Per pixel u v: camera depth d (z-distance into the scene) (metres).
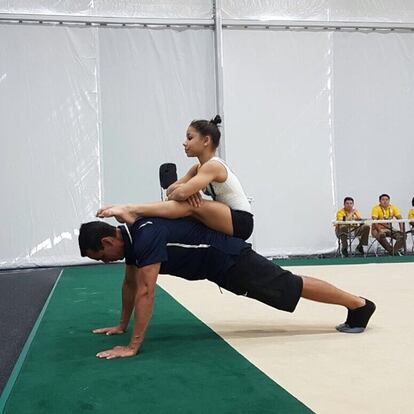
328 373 2.56
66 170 8.48
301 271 6.55
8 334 3.76
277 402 2.18
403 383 2.40
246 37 9.12
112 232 2.95
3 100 8.31
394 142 9.54
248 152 9.10
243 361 2.78
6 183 8.28
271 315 3.99
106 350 3.05
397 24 9.52
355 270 6.54
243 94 9.11
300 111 9.27
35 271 7.80
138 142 8.75
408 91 9.59
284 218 9.18
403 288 5.05
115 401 2.24
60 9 8.55
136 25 8.79
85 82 8.59
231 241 3.15
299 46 9.28
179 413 2.09
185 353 2.97
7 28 8.38
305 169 9.26
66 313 4.24
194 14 8.99
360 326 3.39
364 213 9.43
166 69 8.88
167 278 6.24
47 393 2.36
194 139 3.24
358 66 9.45
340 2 9.42
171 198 3.05
